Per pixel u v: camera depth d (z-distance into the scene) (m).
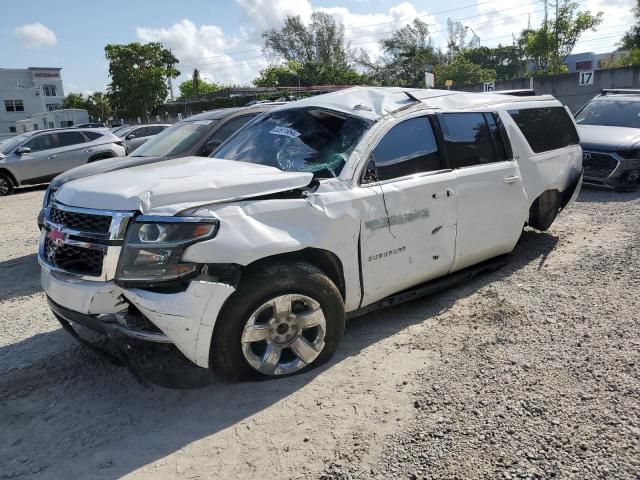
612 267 5.27
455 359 3.66
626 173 8.95
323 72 63.88
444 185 4.27
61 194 3.59
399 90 4.70
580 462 2.57
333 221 3.53
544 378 3.33
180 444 2.95
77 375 3.79
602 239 6.30
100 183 3.50
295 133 4.30
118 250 3.07
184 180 3.35
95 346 3.50
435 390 3.29
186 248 3.01
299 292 3.35
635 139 9.14
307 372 3.58
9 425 3.22
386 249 3.88
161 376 3.11
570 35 51.75
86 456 2.90
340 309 3.57
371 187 3.82
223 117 7.41
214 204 3.21
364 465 2.68
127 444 2.98
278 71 65.62
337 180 3.70
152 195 3.13
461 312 4.43
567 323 4.09
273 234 3.25
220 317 3.15
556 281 5.01
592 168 9.19
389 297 4.15
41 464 2.85
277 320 3.31
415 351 3.83
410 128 4.23
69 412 3.33
